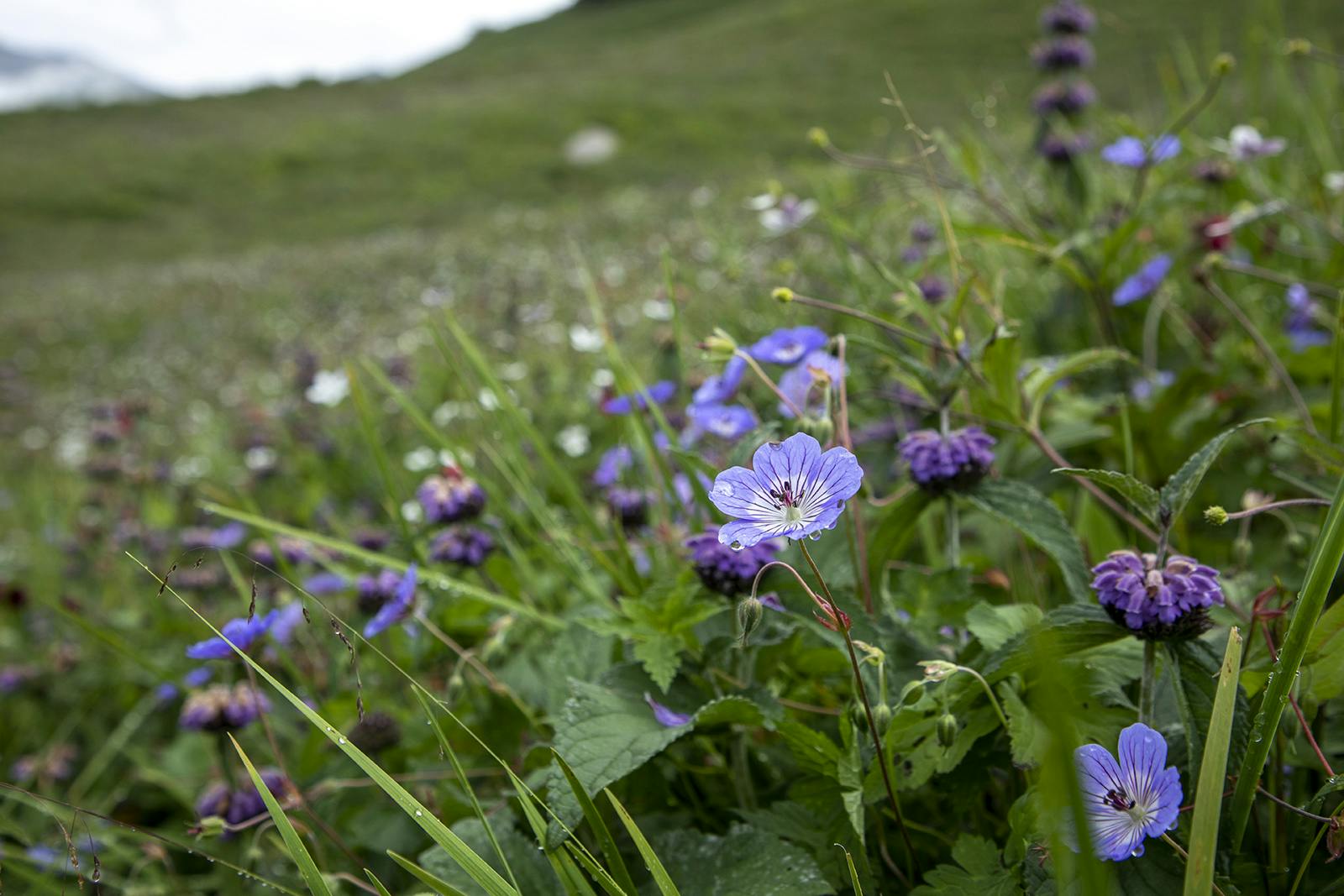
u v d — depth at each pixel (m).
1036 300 0.88
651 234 2.69
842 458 0.32
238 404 2.04
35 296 5.40
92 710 0.90
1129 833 0.29
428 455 1.05
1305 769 0.38
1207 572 0.31
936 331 0.47
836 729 0.44
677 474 0.61
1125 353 0.48
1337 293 0.64
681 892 0.37
